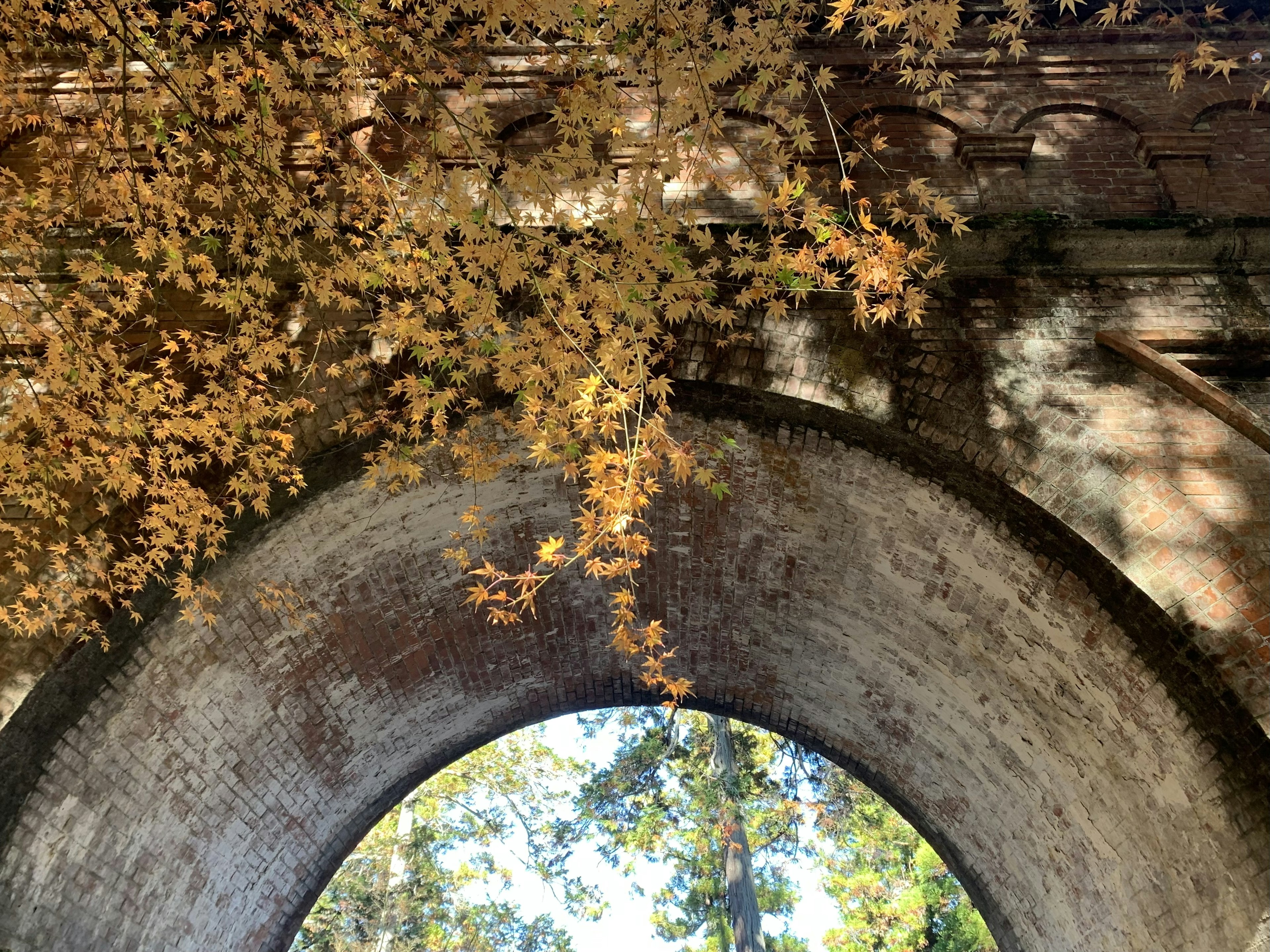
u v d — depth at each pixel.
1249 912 6.62
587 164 5.59
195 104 6.09
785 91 5.80
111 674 6.87
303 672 9.10
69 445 6.14
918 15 5.34
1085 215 7.93
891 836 23.53
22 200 6.68
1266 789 6.23
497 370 6.45
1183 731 6.73
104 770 7.20
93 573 6.45
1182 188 8.02
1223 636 6.25
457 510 8.61
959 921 23.38
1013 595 7.68
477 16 8.31
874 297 7.33
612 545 5.93
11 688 6.13
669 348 6.73
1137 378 7.06
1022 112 8.39
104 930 7.73
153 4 8.20
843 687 10.69
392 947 22.73
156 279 7.34
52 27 7.93
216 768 8.70
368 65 7.34
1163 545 6.50
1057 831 9.05
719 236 7.54
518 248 5.79
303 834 10.63
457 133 8.14
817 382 7.16
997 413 6.98
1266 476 6.65
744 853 20.41
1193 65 5.98
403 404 7.22
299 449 7.11
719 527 9.16
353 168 6.19
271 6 6.11
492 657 10.74
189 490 6.16
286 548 7.85
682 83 5.50
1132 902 8.16
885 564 8.60
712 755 21.20
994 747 9.38
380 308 7.34
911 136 8.30
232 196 7.12
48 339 6.07
